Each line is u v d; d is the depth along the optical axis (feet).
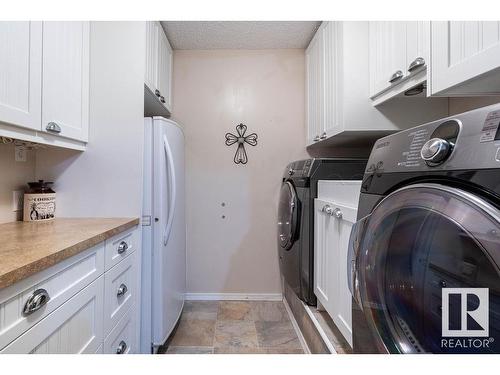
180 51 7.69
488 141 1.74
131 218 4.92
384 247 2.55
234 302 7.61
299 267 5.57
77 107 4.68
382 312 2.57
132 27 5.09
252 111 7.76
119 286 4.25
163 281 5.12
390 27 4.52
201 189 7.73
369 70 5.21
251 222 7.80
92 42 5.09
